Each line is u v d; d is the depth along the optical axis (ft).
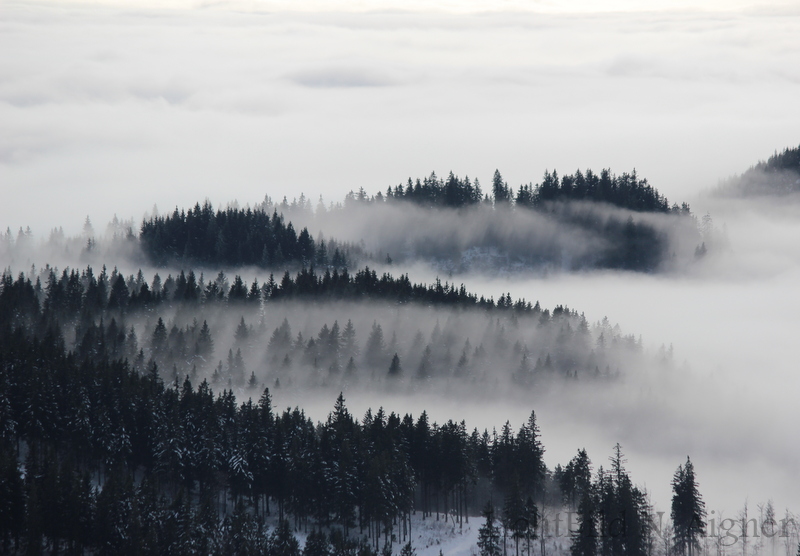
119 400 416.05
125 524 341.62
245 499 404.98
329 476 383.24
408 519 392.88
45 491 342.64
